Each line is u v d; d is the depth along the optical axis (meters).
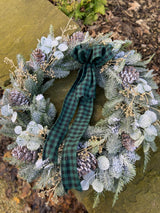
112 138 0.61
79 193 0.70
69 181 0.58
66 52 0.70
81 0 1.09
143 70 0.69
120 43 0.66
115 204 0.71
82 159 0.58
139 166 0.78
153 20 1.34
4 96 0.66
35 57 0.66
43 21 0.89
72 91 0.67
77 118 0.64
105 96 0.71
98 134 0.62
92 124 0.68
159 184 0.76
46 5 0.92
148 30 1.31
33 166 0.64
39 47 0.69
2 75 0.82
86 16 1.18
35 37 0.87
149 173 0.78
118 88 0.64
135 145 0.59
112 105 0.62
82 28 1.24
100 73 0.68
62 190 0.63
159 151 0.81
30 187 1.10
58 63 0.71
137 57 0.65
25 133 0.60
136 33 1.29
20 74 0.64
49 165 0.60
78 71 0.72
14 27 0.89
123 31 1.28
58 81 0.75
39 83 0.69
